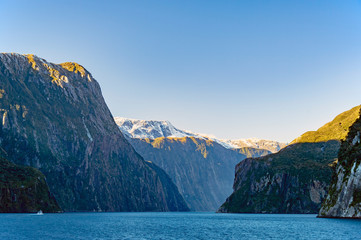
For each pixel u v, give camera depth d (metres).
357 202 150.62
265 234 128.75
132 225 171.75
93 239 111.06
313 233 122.19
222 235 126.56
